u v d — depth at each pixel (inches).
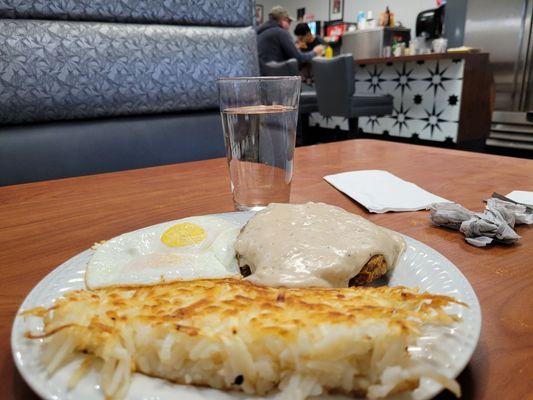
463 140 141.8
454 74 135.9
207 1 71.0
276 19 173.0
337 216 22.1
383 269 19.6
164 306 14.0
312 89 195.5
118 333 12.8
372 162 46.7
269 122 30.3
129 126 65.3
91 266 20.1
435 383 11.5
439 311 13.5
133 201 33.9
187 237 23.3
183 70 68.5
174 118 69.6
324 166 45.3
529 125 139.1
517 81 140.5
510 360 14.5
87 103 61.6
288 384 11.7
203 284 16.1
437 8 179.2
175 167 46.3
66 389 11.8
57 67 58.7
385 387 11.1
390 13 199.3
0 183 55.5
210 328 12.5
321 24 243.3
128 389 11.8
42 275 21.6
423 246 21.3
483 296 18.7
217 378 12.1
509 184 36.3
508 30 138.9
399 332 11.6
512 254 23.2
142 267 20.2
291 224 21.2
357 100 138.1
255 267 19.5
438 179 38.6
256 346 12.0
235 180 31.9
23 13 57.1
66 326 13.0
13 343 13.6
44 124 59.8
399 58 144.9
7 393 13.4
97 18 62.6
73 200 34.5
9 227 28.6
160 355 12.3
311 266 18.0
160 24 67.9
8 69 55.6
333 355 11.5
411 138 156.5
